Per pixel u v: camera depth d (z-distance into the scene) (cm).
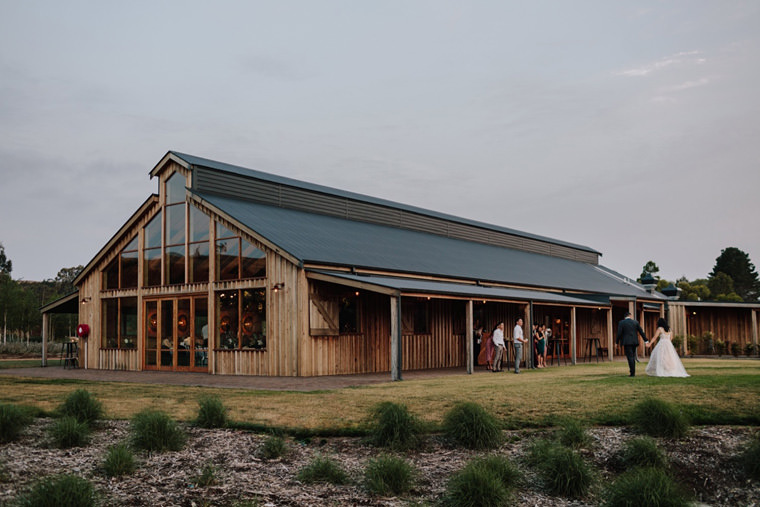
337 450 818
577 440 805
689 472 734
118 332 2209
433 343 2170
